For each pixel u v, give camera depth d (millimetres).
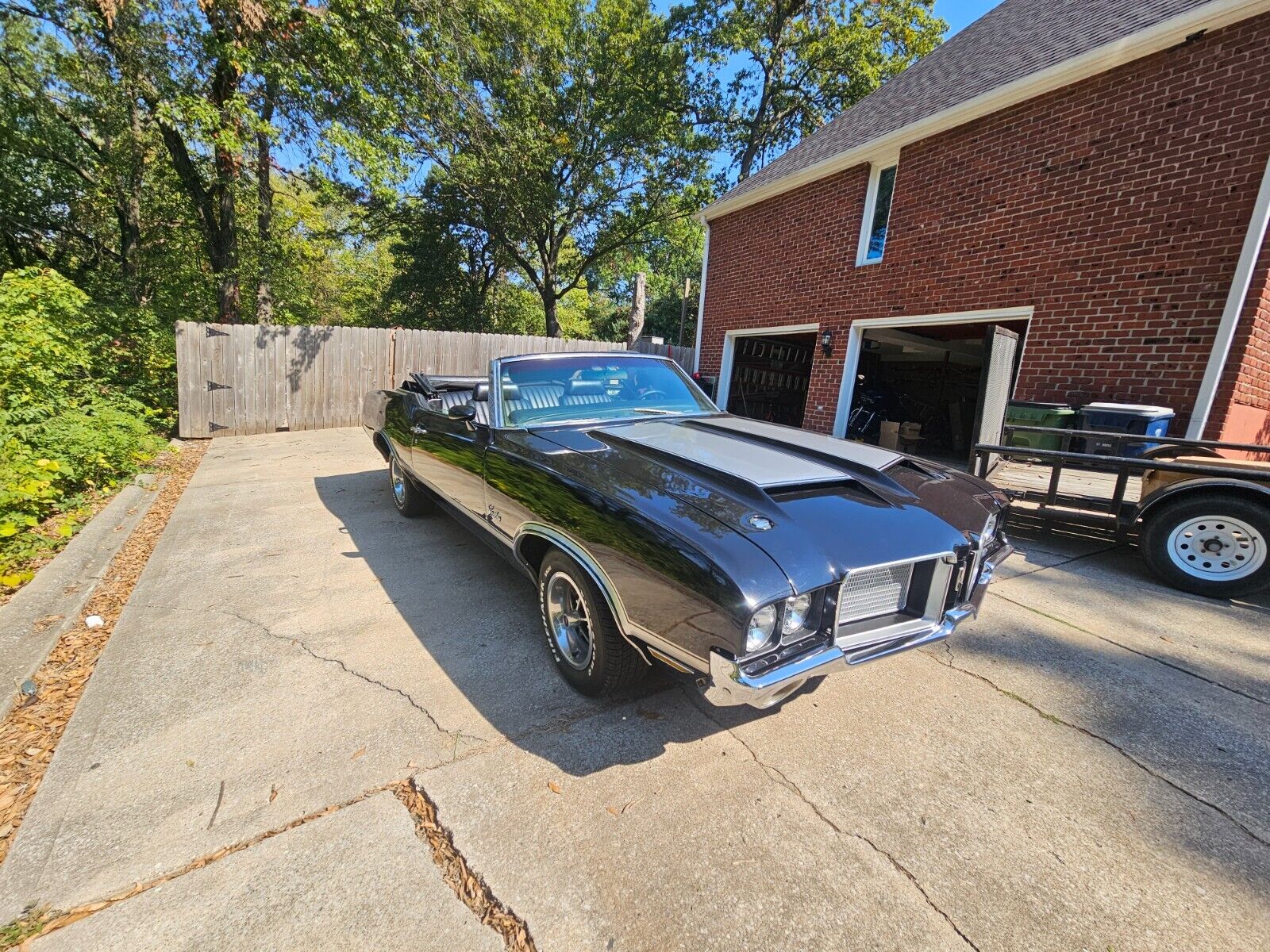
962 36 9914
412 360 10484
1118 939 1420
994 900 1525
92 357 7570
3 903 1452
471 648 2768
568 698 2391
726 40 17234
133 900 1470
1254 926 1457
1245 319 5066
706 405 3854
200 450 7938
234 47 8422
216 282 11297
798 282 9328
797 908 1495
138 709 2250
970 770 2014
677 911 1482
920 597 2102
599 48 15234
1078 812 1833
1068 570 3969
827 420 8914
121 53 8953
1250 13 4766
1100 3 7234
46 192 13016
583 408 3412
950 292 7184
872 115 9172
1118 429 5203
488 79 13602
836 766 2029
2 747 2027
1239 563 3383
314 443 8586
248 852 1617
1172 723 2287
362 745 2076
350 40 9141
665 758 2045
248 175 11508
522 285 26750
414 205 17109
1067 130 6008
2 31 11266
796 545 1834
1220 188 5047
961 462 9156
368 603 3244
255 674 2516
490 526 2994
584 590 2229
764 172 10922
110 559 3797
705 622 1719
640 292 18547
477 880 1556
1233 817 1816
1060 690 2510
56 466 4422
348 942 1373
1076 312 6039
